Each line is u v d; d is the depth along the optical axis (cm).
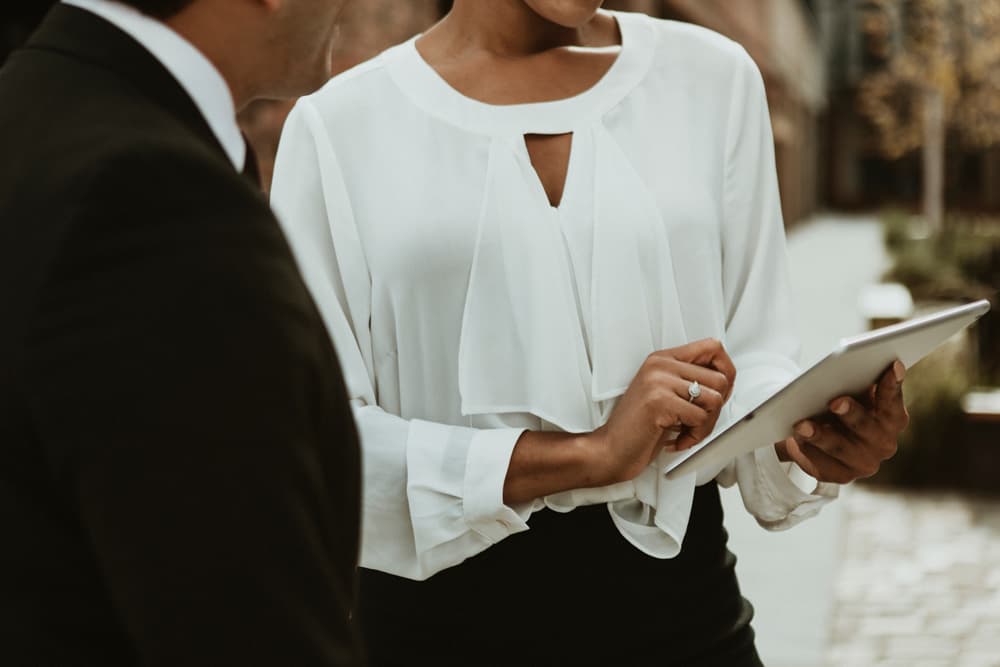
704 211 150
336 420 88
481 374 144
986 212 4009
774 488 156
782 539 555
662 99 153
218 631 75
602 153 147
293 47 98
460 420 149
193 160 79
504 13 150
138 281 76
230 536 75
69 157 79
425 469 141
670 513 143
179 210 78
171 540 74
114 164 77
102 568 77
